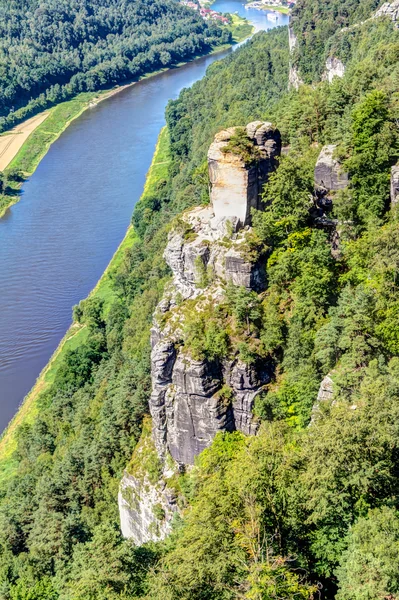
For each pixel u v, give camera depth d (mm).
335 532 45031
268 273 69188
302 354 65875
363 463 44125
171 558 48094
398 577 39562
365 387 49781
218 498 47906
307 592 42406
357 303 59094
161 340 68750
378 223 71000
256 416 66125
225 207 71500
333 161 76438
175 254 73562
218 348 65688
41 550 72250
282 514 46094
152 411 70312
